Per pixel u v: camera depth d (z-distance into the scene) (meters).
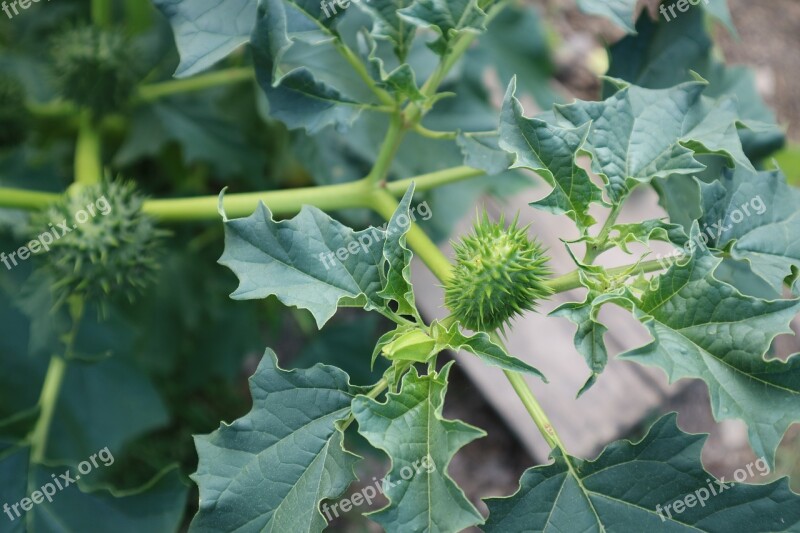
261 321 0.79
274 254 0.43
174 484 0.50
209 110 0.62
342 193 0.50
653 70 0.50
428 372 0.42
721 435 0.83
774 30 1.01
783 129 0.51
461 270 0.44
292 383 0.43
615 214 0.44
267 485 0.42
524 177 0.65
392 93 0.48
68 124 0.61
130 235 0.52
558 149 0.43
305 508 0.42
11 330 0.61
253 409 0.43
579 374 0.73
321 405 0.43
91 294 0.52
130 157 0.60
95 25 0.58
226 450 0.42
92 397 0.61
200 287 0.65
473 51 0.64
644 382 0.73
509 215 0.77
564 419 0.72
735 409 0.40
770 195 0.46
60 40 0.58
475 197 0.64
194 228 0.67
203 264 0.65
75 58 0.56
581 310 0.41
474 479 0.79
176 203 0.53
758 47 0.99
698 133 0.46
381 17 0.47
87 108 0.58
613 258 0.74
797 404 0.40
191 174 0.71
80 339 0.60
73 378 0.61
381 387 0.43
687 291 0.41
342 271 0.43
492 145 0.49
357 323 0.65
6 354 0.61
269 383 0.43
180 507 0.50
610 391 0.73
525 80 0.71
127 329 0.61
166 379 0.70
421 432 0.41
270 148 0.67
